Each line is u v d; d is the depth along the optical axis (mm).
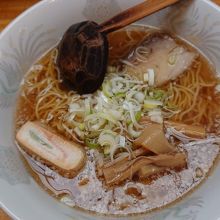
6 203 260
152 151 302
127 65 351
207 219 267
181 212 281
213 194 285
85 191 299
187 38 357
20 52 333
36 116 333
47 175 305
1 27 378
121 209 292
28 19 329
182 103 339
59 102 339
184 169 304
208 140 316
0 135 302
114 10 353
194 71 351
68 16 347
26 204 271
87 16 353
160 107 331
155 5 328
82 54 314
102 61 322
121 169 298
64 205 292
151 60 353
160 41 360
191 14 339
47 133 318
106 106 325
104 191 299
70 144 313
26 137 312
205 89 344
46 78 348
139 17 327
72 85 334
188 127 318
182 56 353
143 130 312
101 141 309
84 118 323
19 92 336
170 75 348
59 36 355
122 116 321
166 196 296
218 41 337
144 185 300
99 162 306
